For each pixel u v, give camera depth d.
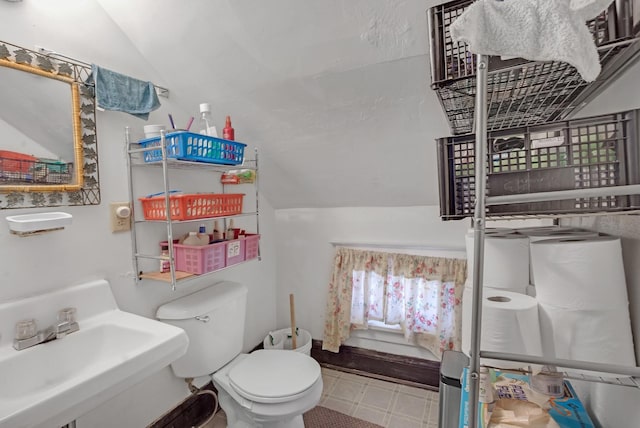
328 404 1.83
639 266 0.72
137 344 1.08
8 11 1.01
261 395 1.28
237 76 1.42
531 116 0.97
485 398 0.76
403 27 1.07
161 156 1.28
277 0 1.08
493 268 1.05
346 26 1.11
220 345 1.53
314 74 1.32
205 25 1.23
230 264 1.54
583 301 0.74
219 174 1.82
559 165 0.63
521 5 0.49
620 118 0.58
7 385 0.90
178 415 1.57
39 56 1.07
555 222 1.44
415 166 1.70
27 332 0.98
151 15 1.25
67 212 1.15
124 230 1.34
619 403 0.73
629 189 0.52
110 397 0.86
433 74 0.71
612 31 0.55
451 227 1.92
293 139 1.72
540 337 0.82
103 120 1.26
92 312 1.18
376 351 2.13
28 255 1.05
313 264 2.30
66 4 1.15
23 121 1.04
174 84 1.53
